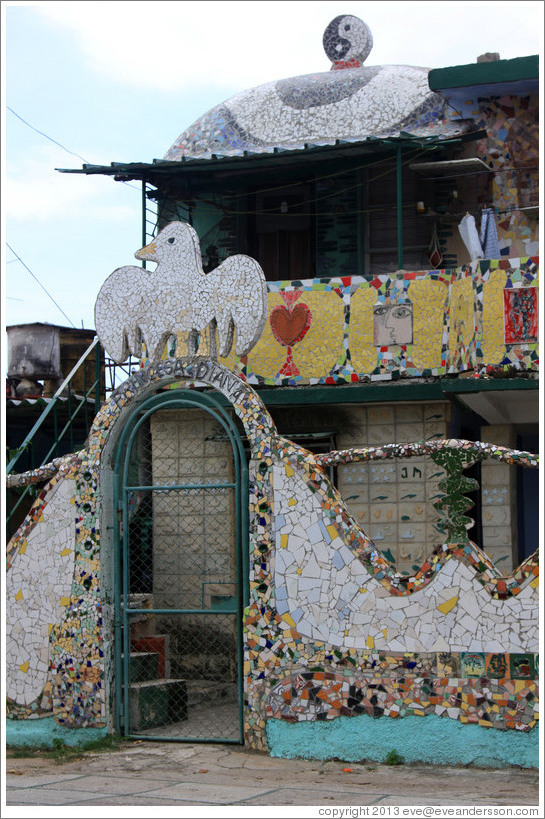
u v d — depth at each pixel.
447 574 8.52
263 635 8.96
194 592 12.88
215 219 14.20
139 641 11.09
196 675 12.60
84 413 15.51
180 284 9.72
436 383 11.88
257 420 9.21
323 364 12.31
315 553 8.91
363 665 8.65
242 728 9.09
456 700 8.35
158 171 12.97
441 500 8.62
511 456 8.32
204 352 9.55
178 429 13.35
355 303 12.28
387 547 12.47
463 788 7.62
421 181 13.41
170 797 7.47
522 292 11.19
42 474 10.01
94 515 9.70
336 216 13.74
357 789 7.65
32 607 9.82
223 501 13.01
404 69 14.35
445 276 12.04
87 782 8.08
